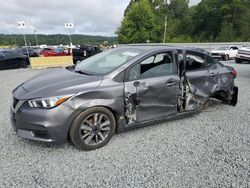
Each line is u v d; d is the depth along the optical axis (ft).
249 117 17.16
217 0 218.79
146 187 9.28
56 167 10.50
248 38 180.14
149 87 13.06
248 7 196.65
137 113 13.00
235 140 13.46
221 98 18.47
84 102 11.25
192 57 15.48
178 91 14.39
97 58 15.30
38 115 10.64
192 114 16.46
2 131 13.94
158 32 227.61
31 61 53.01
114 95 11.98
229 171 10.44
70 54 68.74
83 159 11.16
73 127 11.25
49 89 11.28
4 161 10.87
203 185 9.46
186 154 11.81
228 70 17.70
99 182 9.53
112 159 11.20
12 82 31.60
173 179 9.80
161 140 13.28
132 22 215.10
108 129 12.29
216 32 218.38
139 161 11.09
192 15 252.42
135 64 12.84
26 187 9.16
